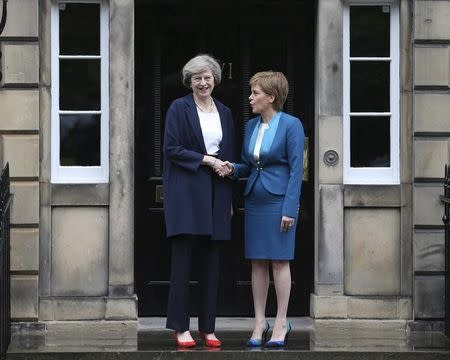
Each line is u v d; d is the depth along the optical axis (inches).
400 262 342.0
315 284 346.0
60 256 336.8
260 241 306.0
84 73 342.3
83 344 314.0
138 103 354.3
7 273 310.0
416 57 338.3
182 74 338.6
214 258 308.8
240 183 357.1
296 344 314.8
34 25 331.6
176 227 302.7
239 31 357.1
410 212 341.4
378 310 340.8
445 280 325.4
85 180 340.5
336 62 340.5
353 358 300.4
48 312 335.3
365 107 346.3
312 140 355.6
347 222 341.7
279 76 307.4
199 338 330.0
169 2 354.0
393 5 344.8
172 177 305.0
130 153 336.2
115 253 336.2
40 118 335.6
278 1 355.3
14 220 331.3
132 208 336.8
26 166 331.9
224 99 357.7
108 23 340.5
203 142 304.7
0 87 331.6
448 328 321.7
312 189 356.2
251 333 335.3
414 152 338.6
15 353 297.6
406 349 306.7
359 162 346.6
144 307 356.2
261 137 307.3
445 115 338.3
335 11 340.2
